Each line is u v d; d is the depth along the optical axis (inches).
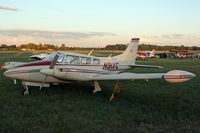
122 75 421.4
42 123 278.2
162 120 301.4
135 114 323.0
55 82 469.4
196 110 352.5
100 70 492.1
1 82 573.0
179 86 564.4
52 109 338.6
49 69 436.5
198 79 700.7
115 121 292.2
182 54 2972.4
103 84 573.6
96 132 255.8
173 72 349.4
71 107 349.7
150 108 359.3
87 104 373.4
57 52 469.7
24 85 450.3
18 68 439.5
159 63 1596.9
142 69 1069.1
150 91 497.0
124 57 588.1
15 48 5979.3
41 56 1691.7
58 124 275.1
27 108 342.3
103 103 383.2
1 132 246.2
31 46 5689.0
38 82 456.4
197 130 269.6
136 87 542.3
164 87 547.8
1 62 1318.9
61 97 418.3
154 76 382.3
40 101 383.2
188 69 1087.6
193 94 471.8
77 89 494.6
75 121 287.7
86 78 461.1
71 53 472.7
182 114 329.7
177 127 278.4
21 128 258.4
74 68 455.8
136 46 608.1
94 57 497.0
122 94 461.4
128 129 266.7
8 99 394.6
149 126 278.1
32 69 440.5
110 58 544.1
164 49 6402.6
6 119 290.0
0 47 6023.6
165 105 378.9
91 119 299.3
